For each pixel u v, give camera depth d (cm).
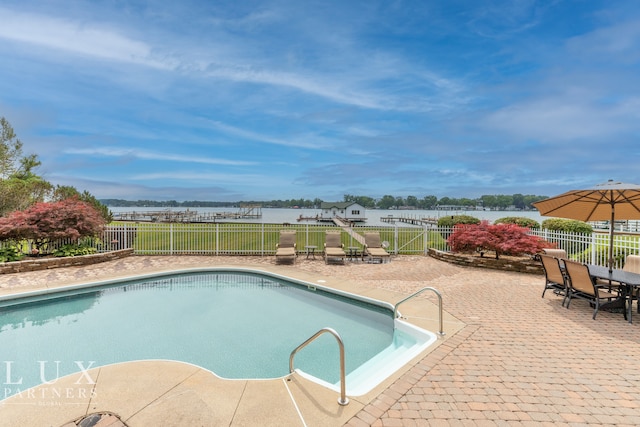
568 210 725
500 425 288
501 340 479
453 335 497
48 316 674
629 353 437
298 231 1389
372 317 683
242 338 572
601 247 930
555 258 667
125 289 888
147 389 350
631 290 551
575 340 480
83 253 1129
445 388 349
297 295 840
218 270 1057
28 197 1480
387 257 1179
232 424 291
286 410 312
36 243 1098
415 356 427
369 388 349
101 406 318
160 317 673
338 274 973
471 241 1068
